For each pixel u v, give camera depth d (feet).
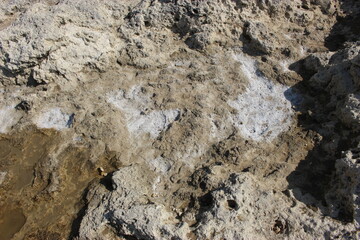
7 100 4.12
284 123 3.66
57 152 3.60
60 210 3.19
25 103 3.99
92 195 3.20
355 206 2.65
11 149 3.72
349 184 2.80
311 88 3.92
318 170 3.19
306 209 2.81
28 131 3.83
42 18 4.18
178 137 3.56
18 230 3.10
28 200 3.31
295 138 3.49
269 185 3.06
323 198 2.95
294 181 3.12
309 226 2.68
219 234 2.69
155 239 2.72
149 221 2.78
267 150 3.42
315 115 3.63
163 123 3.76
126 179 3.18
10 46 4.09
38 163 3.55
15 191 3.39
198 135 3.56
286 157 3.34
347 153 2.97
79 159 3.54
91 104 3.96
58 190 3.33
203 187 3.08
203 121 3.67
